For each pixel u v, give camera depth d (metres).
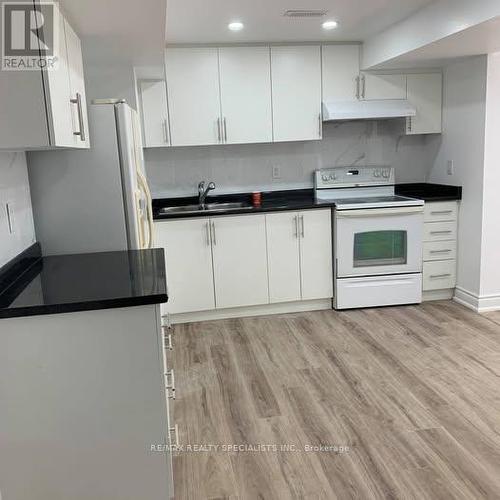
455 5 2.93
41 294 1.72
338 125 4.57
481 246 3.91
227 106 4.09
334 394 2.74
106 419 1.70
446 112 4.30
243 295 4.05
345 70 4.20
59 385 1.66
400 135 4.64
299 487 1.99
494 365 3.01
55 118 1.57
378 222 4.01
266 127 4.16
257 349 3.41
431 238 4.18
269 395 2.76
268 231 3.99
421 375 2.92
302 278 4.10
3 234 1.96
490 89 3.71
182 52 3.96
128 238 2.54
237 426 2.46
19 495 1.71
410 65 4.11
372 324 3.79
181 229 3.88
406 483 1.99
